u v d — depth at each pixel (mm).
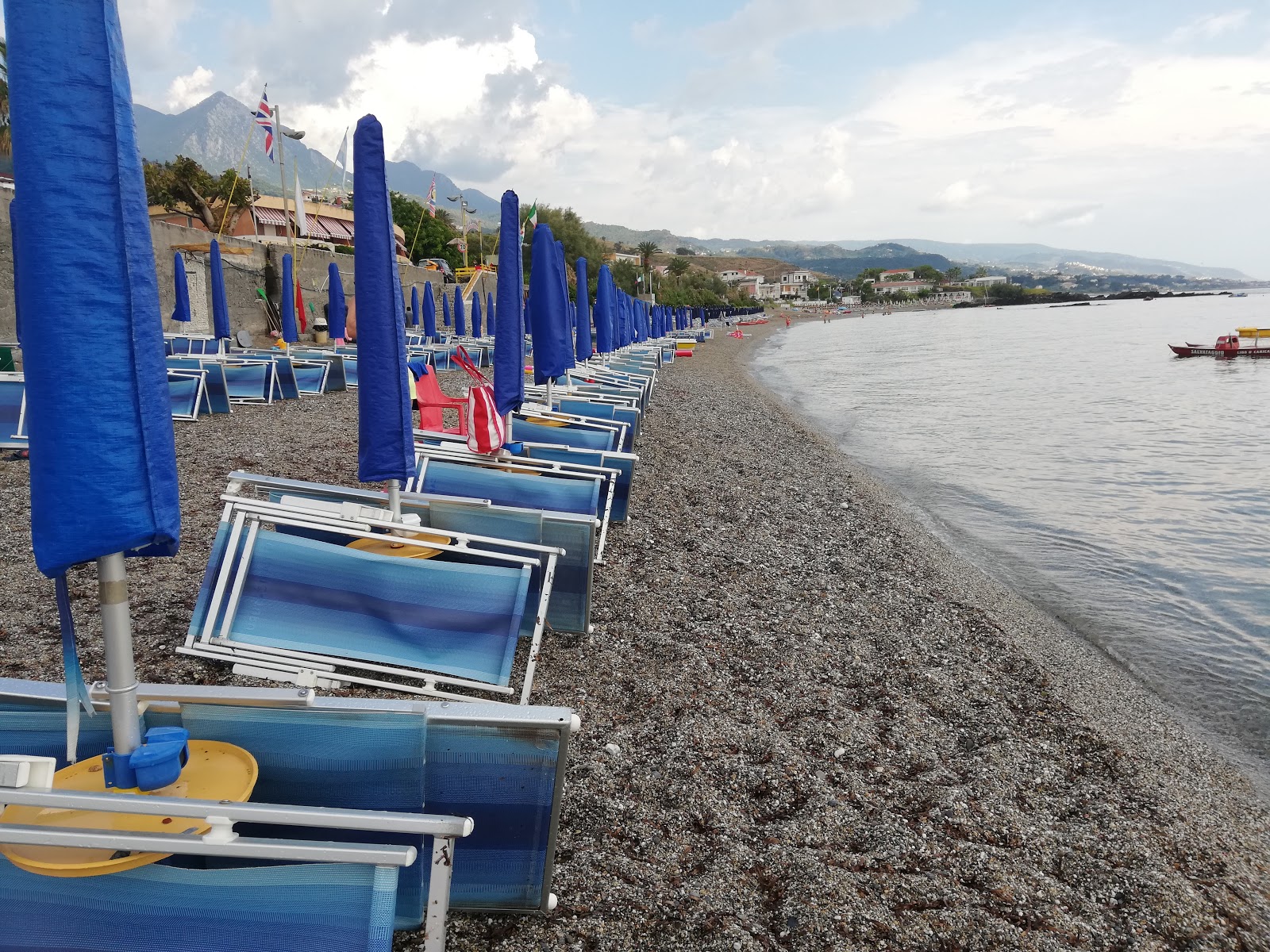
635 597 5375
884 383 30531
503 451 5848
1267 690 5539
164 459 1676
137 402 1605
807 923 2545
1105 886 3002
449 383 15945
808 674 4613
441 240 51938
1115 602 7316
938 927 2629
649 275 80688
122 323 1575
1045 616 6770
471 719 2000
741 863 2824
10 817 1653
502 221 5816
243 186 36656
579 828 2912
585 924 2408
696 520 7750
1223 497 11758
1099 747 4188
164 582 4582
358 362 3672
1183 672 5816
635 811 3068
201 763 1883
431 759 2035
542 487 5203
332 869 1547
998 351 47375
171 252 18922
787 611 5617
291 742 1943
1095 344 52438
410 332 24797
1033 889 2910
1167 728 4793
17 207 1511
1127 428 18719
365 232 3551
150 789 1736
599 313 16812
